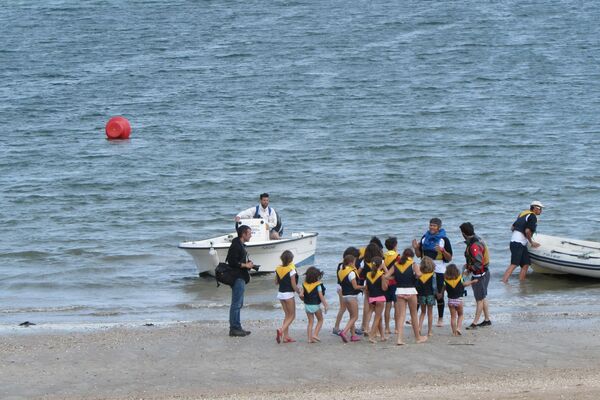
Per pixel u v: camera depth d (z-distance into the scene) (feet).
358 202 209.15
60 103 357.00
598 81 376.89
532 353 96.07
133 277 146.30
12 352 98.68
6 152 279.08
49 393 84.69
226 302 128.16
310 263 152.56
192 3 590.96
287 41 473.26
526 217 138.51
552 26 500.33
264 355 96.07
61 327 111.96
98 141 295.07
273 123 313.73
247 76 399.03
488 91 361.92
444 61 421.59
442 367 91.15
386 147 274.16
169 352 97.91
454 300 102.99
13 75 410.52
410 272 99.09
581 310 119.03
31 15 562.25
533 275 143.95
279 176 238.68
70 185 232.73
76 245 171.53
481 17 526.98
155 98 362.94
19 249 168.35
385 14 541.34
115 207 207.92
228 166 252.62
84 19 546.67
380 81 383.65
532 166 246.47
